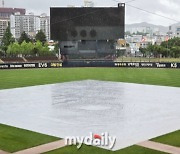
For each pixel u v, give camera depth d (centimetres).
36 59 8288
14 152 1407
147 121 2028
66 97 2958
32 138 1633
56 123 1973
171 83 4028
